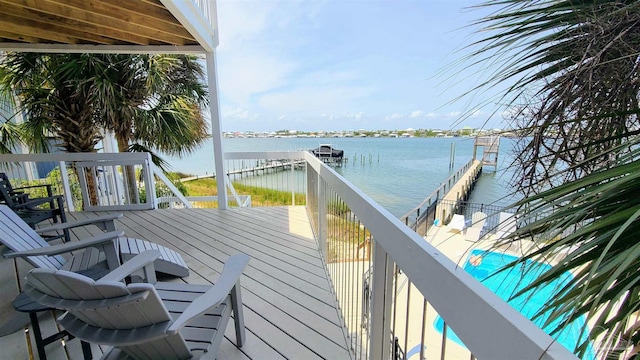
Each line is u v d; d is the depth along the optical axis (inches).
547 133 32.0
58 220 151.1
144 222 143.6
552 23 31.6
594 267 18.5
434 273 24.9
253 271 94.0
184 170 246.1
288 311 73.8
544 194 26.1
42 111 181.3
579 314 20.6
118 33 133.8
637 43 26.8
